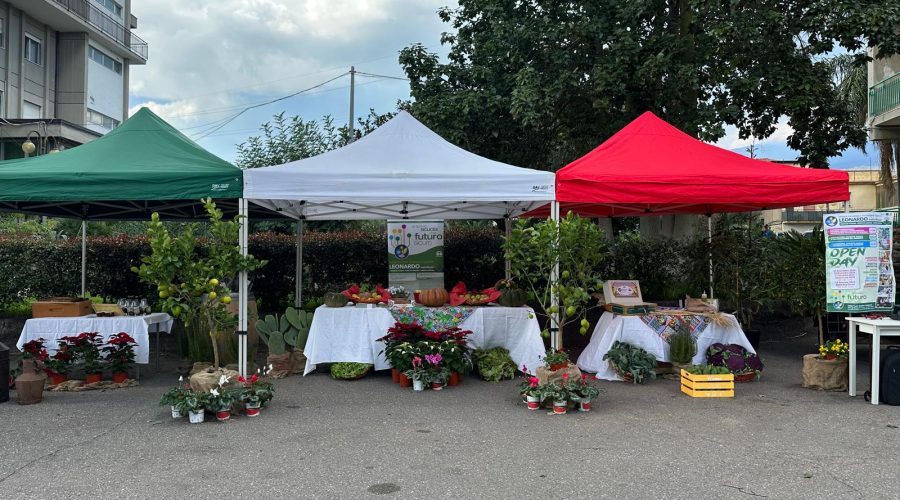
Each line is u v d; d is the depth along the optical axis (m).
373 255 11.41
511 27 11.49
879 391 6.41
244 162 16.94
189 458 4.75
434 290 8.01
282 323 8.12
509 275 10.13
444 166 7.41
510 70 11.88
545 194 7.19
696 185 7.24
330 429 5.54
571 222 6.77
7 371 6.57
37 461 4.69
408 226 9.62
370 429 5.54
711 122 10.34
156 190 6.82
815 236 8.71
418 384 7.02
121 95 34.06
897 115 15.23
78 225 17.23
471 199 7.17
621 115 11.47
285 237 11.45
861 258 6.92
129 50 33.41
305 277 11.43
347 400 6.63
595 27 10.73
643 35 11.21
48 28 28.58
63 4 27.36
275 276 11.32
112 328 7.38
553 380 6.25
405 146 7.77
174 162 7.18
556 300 7.11
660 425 5.66
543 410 6.20
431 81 12.66
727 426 5.61
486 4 12.01
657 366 7.79
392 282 9.57
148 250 10.88
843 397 6.73
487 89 11.83
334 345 7.77
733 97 10.87
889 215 6.93
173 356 9.66
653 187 7.21
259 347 10.09
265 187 6.97
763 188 7.28
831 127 11.54
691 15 11.34
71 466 4.57
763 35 10.58
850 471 4.45
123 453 4.87
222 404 5.77
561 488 4.14
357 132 16.58
